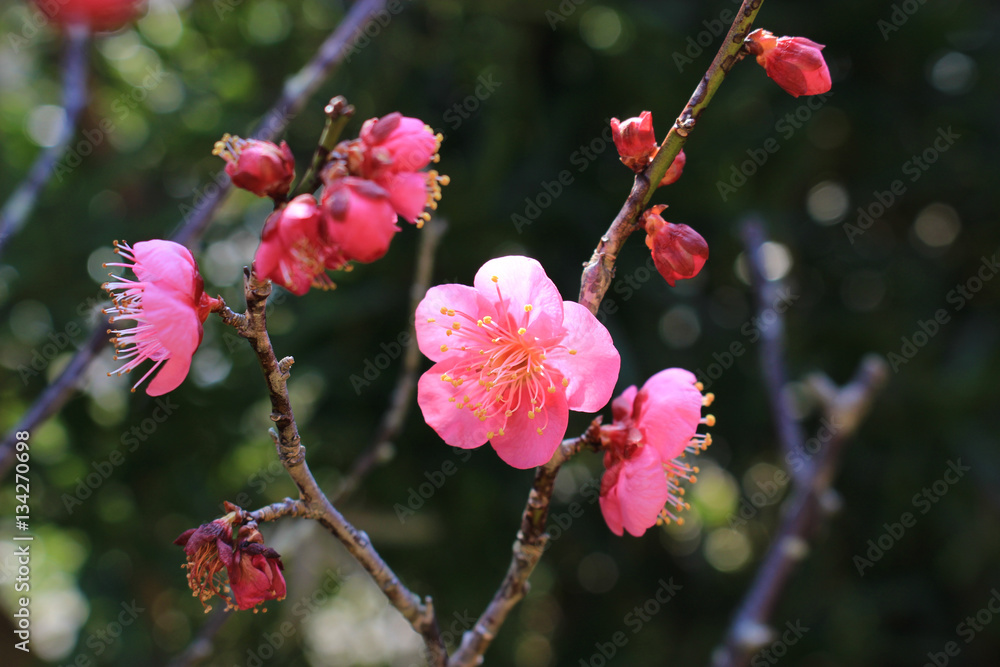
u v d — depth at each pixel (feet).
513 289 4.67
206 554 3.99
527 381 4.61
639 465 4.41
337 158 3.66
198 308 3.99
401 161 3.63
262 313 3.73
